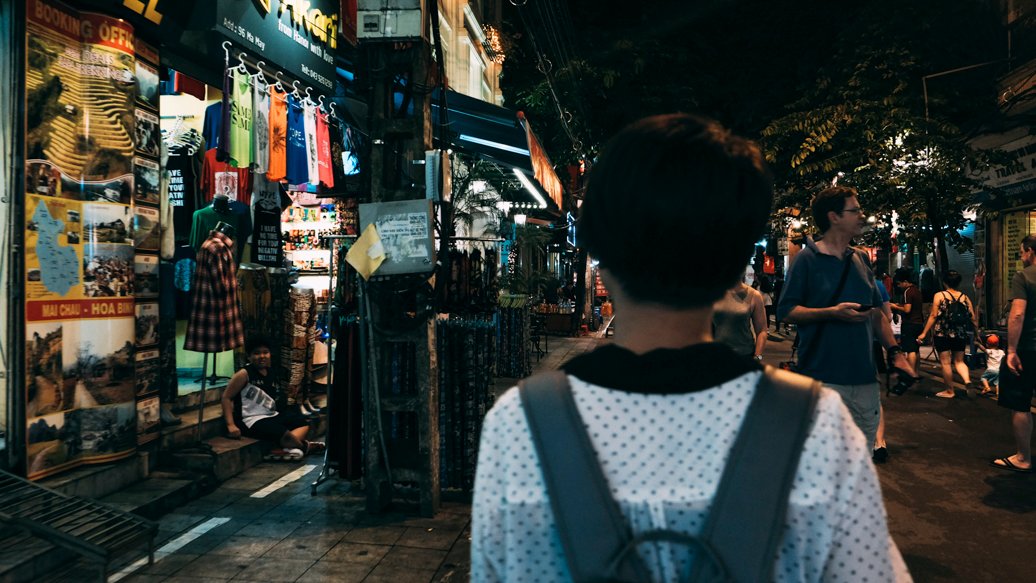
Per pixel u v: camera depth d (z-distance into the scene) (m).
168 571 3.67
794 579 0.72
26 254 4.13
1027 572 3.72
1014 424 5.65
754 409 0.74
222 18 5.23
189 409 6.18
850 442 0.76
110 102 4.62
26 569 3.40
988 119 12.70
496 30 17.80
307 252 8.73
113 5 4.59
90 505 3.79
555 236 21.33
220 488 5.17
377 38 4.60
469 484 4.89
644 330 0.84
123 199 4.71
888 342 4.16
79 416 4.51
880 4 13.20
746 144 0.86
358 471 5.11
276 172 5.88
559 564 0.72
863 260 3.90
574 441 0.74
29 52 4.13
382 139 4.73
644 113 16.94
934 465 5.80
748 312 5.15
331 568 3.72
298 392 7.03
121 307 4.71
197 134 6.68
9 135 4.10
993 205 13.62
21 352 4.12
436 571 3.68
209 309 5.52
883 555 0.73
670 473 0.73
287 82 6.44
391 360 4.67
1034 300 5.47
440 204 4.66
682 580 0.70
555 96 14.19
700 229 0.80
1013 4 12.31
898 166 11.59
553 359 13.56
